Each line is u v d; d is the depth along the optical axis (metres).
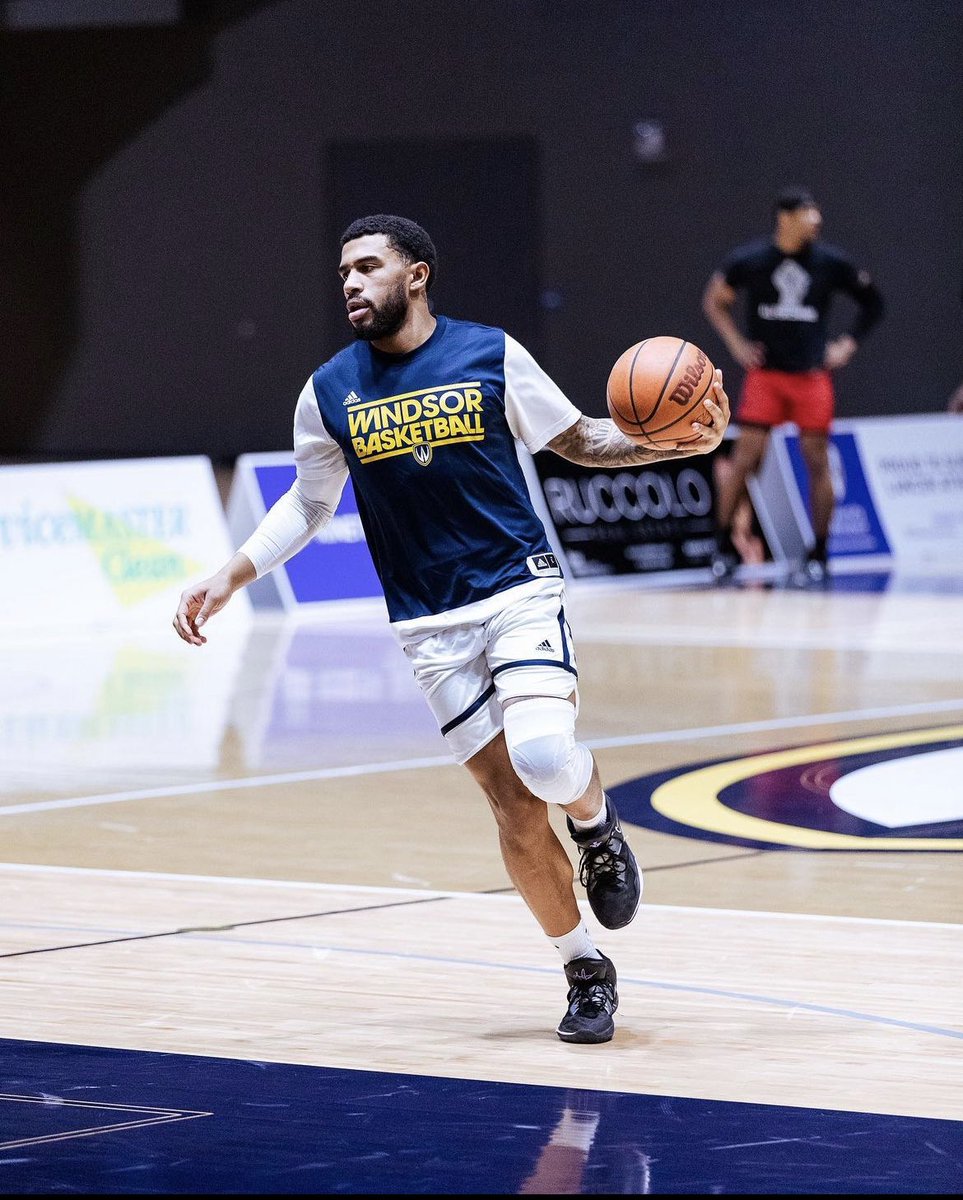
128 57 29.56
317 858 7.61
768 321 16.86
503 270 28.12
